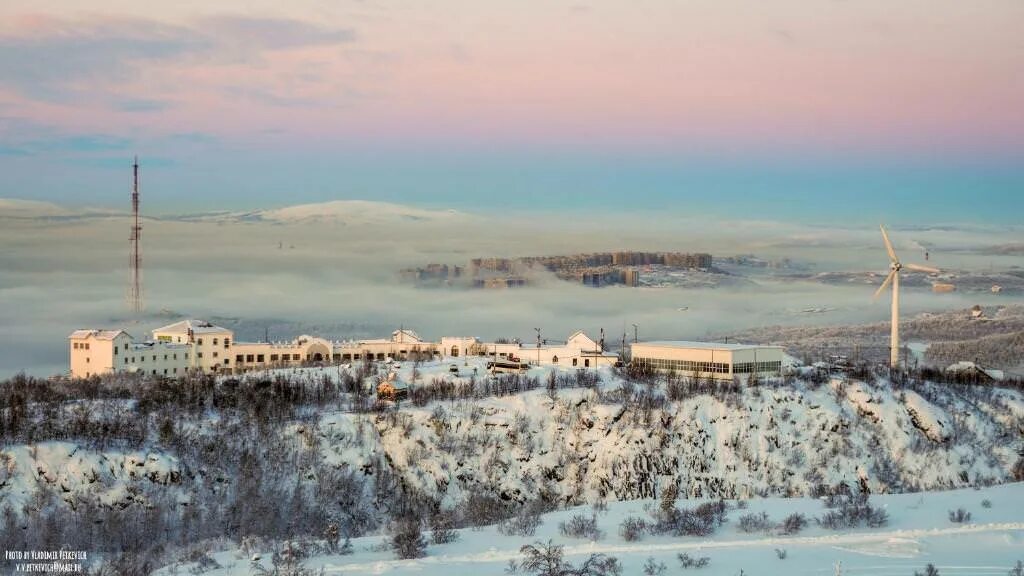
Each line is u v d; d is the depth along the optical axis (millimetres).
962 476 190000
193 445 167500
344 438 179500
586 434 191875
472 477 180375
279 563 102625
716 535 110438
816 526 111812
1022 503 120625
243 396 192375
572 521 117375
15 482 147125
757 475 186000
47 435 159250
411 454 180000
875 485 185375
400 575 98000
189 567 107938
